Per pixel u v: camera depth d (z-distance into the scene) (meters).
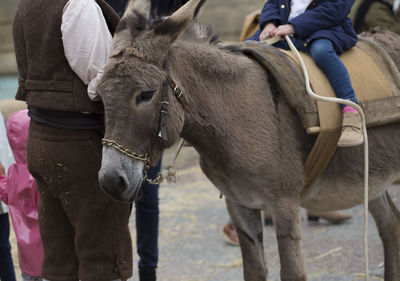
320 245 4.30
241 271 3.90
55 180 2.37
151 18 2.26
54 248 2.53
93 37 2.22
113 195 2.05
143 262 3.20
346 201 2.89
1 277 3.14
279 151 2.49
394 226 3.20
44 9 2.29
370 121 2.68
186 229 4.96
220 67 2.38
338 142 2.50
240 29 10.39
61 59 2.27
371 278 3.56
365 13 3.99
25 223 2.93
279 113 2.53
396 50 3.01
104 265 2.43
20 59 2.43
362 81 2.75
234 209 2.71
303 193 2.65
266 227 4.88
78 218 2.39
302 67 2.54
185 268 4.01
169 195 6.16
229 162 2.46
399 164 2.91
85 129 2.33
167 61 2.16
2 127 3.23
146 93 2.05
